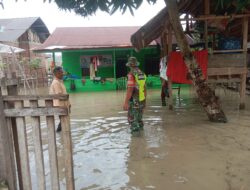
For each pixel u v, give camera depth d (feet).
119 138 22.35
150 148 19.66
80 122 28.53
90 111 34.55
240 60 29.25
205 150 18.86
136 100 22.70
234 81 30.27
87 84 58.59
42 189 11.19
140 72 22.70
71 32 68.74
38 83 75.10
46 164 17.20
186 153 18.45
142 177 15.19
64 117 10.68
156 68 63.00
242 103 30.96
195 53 29.04
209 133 22.67
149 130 24.29
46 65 98.22
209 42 34.94
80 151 19.62
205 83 26.18
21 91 56.49
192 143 20.39
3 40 70.38
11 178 10.94
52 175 11.03
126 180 14.90
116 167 16.63
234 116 28.14
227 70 29.32
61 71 24.17
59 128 24.50
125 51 62.54
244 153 18.07
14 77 12.84
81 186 14.40
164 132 23.47
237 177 14.79
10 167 10.91
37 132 10.89
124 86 58.29
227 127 24.21
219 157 17.57
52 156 10.95
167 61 30.48
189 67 26.13
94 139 22.36
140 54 62.80
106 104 39.60
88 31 69.26
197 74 26.03
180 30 25.12
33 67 74.13
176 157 17.83
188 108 33.42
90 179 15.16
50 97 10.59
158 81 58.80
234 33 37.14
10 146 11.01
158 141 21.13
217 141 20.62
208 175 15.15
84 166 16.93
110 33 67.56
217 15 28.94
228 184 14.10
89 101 43.32
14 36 72.64
